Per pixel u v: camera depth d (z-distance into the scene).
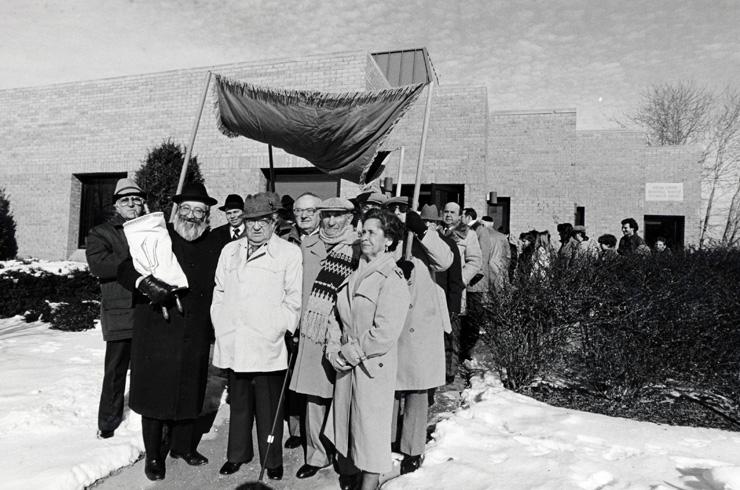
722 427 4.48
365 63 10.31
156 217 3.44
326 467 3.63
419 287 3.59
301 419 4.03
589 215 18.55
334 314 3.32
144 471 3.54
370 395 3.00
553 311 5.05
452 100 13.50
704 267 6.04
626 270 5.34
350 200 4.27
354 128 4.82
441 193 13.56
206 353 3.64
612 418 4.51
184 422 3.64
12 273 9.47
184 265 3.59
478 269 5.73
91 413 4.42
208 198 3.82
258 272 3.45
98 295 10.27
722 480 3.14
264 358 3.40
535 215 16.12
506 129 16.53
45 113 13.73
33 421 4.13
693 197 18.30
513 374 5.27
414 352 3.48
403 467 3.59
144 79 12.59
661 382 4.80
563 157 16.06
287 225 4.84
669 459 3.63
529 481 3.28
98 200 13.58
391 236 3.13
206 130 11.77
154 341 3.42
